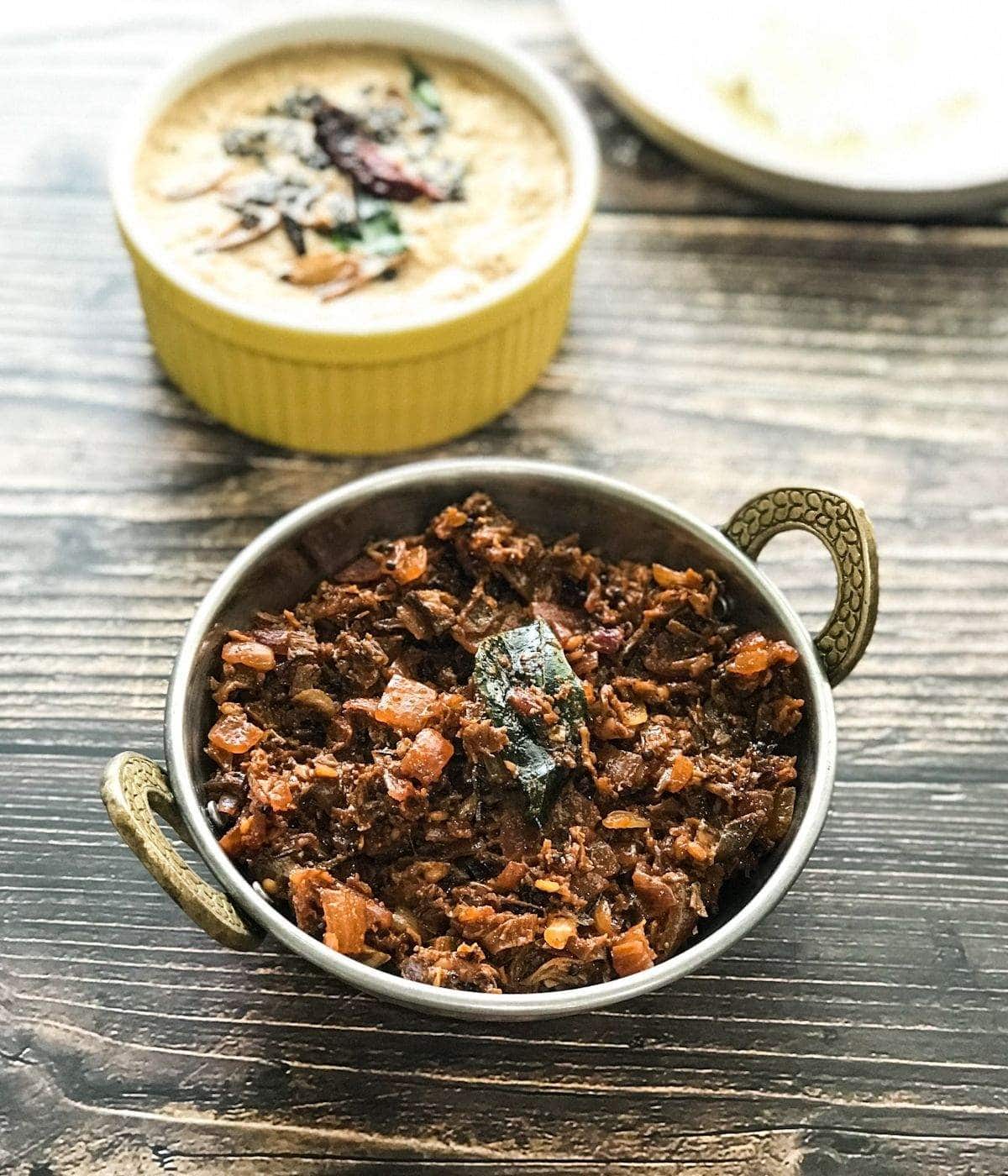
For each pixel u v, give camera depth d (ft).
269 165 1.42
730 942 1.03
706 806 1.14
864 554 1.11
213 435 1.44
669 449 1.44
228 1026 1.15
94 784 1.25
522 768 1.12
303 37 1.49
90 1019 1.15
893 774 1.28
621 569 1.24
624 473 1.43
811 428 1.47
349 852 1.11
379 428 1.39
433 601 1.20
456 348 1.33
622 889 1.12
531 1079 1.13
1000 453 1.46
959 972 1.19
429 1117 1.12
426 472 1.21
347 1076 1.13
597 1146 1.11
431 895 1.11
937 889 1.22
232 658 1.16
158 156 1.41
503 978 1.08
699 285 1.55
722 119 1.63
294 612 1.21
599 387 1.48
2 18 1.68
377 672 1.18
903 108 1.60
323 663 1.18
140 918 1.19
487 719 1.13
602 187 1.61
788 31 1.58
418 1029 1.15
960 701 1.32
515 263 1.37
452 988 1.07
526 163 1.44
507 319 1.34
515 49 1.48
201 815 1.06
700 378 1.49
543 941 1.09
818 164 1.59
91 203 1.57
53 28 1.68
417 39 1.50
